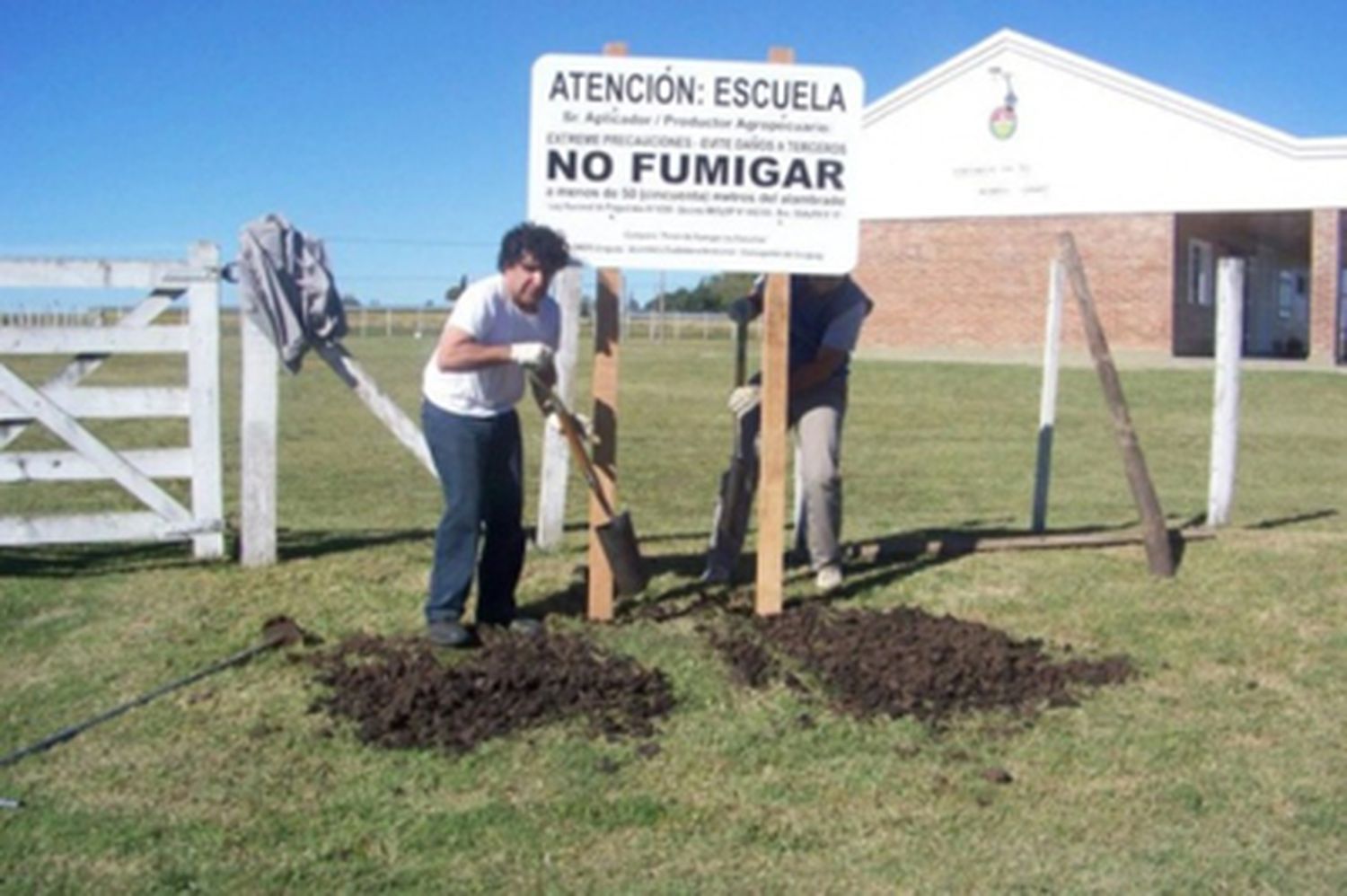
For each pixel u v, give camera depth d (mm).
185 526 7934
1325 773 5223
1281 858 4602
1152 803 4992
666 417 19703
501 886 4414
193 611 6922
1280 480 13617
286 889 4383
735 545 7441
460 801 4973
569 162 6535
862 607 7066
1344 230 32906
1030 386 24734
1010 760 5336
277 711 5695
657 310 48406
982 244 35625
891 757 5336
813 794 5055
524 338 6258
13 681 6082
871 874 4508
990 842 4715
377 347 36281
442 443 6219
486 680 5859
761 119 6539
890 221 36688
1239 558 7934
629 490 12086
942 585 7430
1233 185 32812
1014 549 8148
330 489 12125
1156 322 33719
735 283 52000
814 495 7184
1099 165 34062
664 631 6598
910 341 36688
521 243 5992
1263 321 42594
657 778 5152
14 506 10766
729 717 5664
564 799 4977
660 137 6531
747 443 7320
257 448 7781
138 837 4684
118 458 7805
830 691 5906
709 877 4480
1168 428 19234
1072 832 4785
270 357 7758
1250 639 6617
